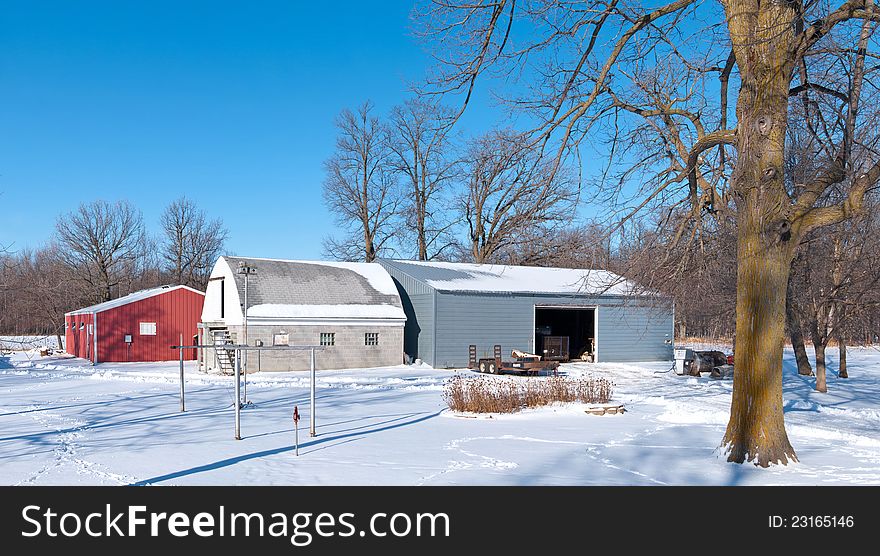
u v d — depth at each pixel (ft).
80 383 97.04
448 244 199.52
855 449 44.47
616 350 135.54
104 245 237.45
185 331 149.07
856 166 49.75
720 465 39.04
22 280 149.38
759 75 38.99
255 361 110.01
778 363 39.29
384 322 120.16
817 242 77.61
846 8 36.40
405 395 79.56
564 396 68.90
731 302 85.51
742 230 40.14
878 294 79.41
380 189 212.02
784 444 39.09
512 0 39.45
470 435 50.14
